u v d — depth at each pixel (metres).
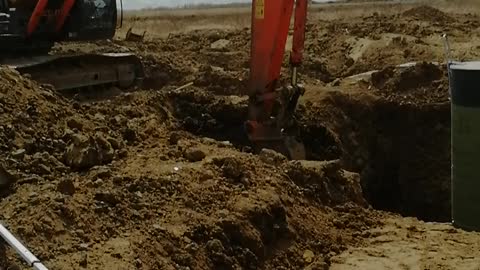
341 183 10.55
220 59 21.61
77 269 6.10
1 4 14.13
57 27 14.11
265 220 8.27
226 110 13.62
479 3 44.78
